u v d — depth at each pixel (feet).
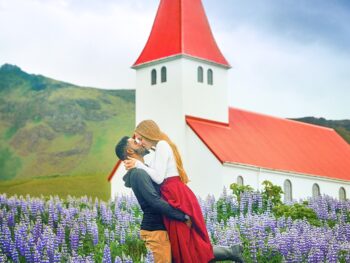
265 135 245.65
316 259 49.11
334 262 48.70
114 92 411.54
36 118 395.75
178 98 224.94
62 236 58.08
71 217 67.41
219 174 206.59
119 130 390.42
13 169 368.27
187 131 221.05
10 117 397.60
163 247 37.24
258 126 250.16
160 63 231.91
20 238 54.08
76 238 57.36
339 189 249.34
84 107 400.26
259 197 80.74
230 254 38.68
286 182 226.38
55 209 69.10
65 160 374.43
